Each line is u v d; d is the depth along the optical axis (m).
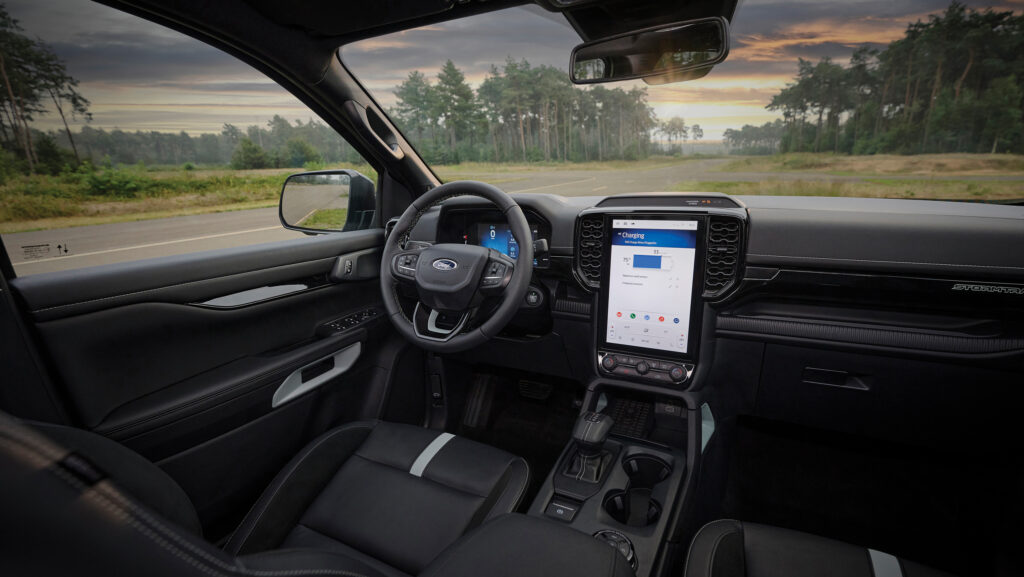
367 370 2.04
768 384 1.83
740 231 1.63
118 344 1.22
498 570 0.82
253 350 1.59
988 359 1.48
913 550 1.69
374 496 1.41
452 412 2.38
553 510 1.50
